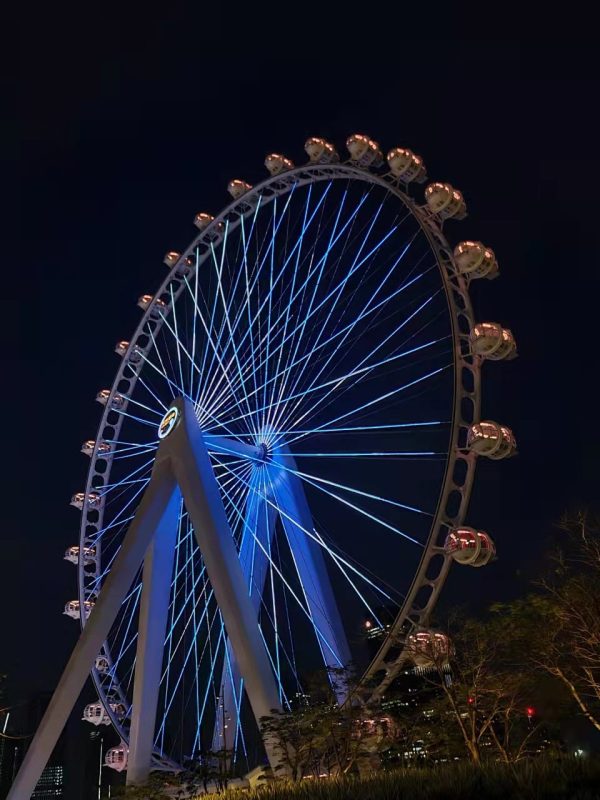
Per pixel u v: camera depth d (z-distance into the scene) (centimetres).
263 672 3150
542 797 1002
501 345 3017
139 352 4672
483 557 2812
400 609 2936
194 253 4641
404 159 3509
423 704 3375
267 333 3662
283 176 4162
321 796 1206
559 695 3133
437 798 1061
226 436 3744
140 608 3806
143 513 3712
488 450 2894
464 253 3164
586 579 2827
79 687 3650
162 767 4291
